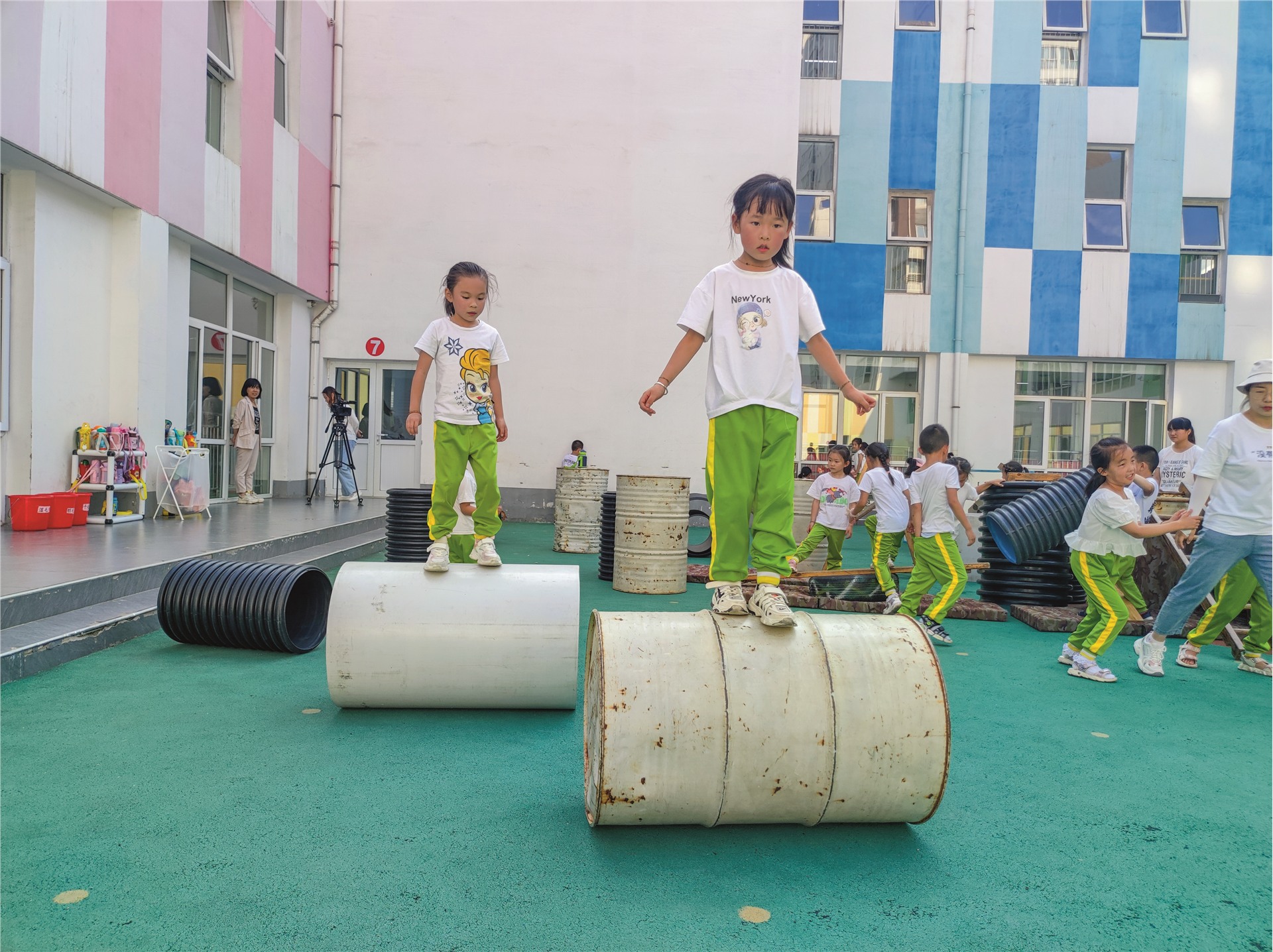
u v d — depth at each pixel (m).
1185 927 2.22
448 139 13.39
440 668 3.80
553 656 3.85
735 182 13.45
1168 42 14.17
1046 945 2.12
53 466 7.73
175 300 9.41
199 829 2.62
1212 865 2.58
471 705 3.93
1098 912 2.29
